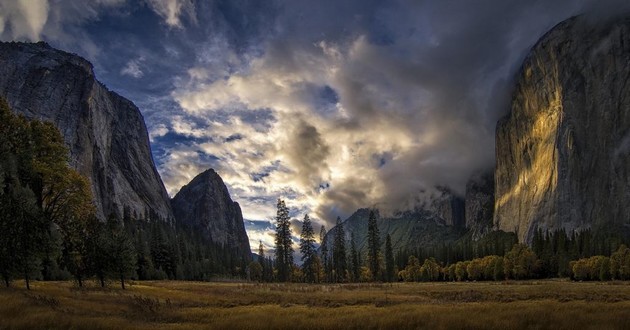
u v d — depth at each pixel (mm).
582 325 18344
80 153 193625
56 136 45625
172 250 121562
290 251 109438
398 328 19234
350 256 141000
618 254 102312
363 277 135750
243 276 162500
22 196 33969
